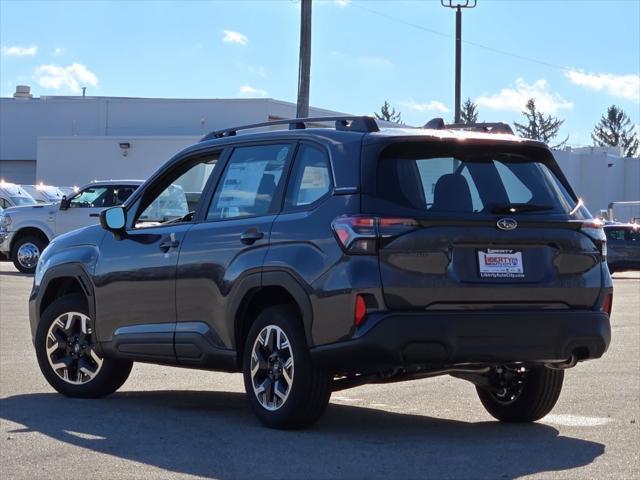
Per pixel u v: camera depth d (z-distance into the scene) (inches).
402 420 322.3
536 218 284.8
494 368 305.1
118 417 320.2
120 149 1814.7
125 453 269.3
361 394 376.8
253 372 298.8
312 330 279.9
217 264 309.1
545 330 283.0
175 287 322.3
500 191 287.4
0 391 370.3
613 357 501.0
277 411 293.3
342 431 299.3
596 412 343.0
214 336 310.8
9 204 1341.0
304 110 1200.2
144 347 332.5
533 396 314.3
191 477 244.7
